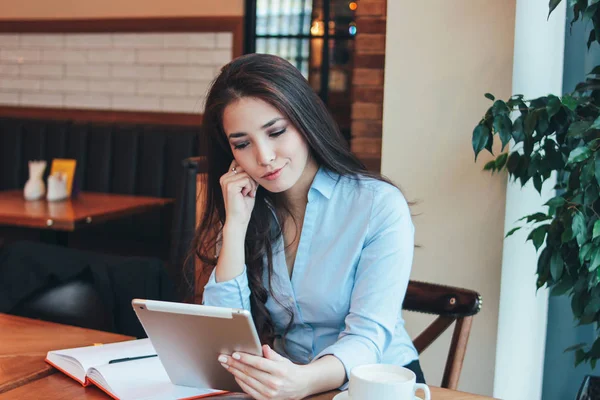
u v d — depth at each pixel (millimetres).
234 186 1716
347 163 1743
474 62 2352
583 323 2182
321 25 5035
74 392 1451
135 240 4930
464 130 2385
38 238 4773
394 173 2494
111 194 4715
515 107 2301
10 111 5516
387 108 2482
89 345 1729
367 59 3947
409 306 1915
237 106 1577
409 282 1937
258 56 1617
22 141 5250
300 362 1771
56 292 2064
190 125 5086
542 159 2125
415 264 2488
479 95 2354
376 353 1544
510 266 2453
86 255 2117
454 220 2426
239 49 4980
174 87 5133
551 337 2914
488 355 2412
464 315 1827
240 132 1595
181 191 3066
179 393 1427
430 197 2451
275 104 1564
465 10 2346
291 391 1352
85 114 5391
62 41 5383
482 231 2395
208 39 5035
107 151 5023
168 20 5105
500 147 2352
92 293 2072
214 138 1772
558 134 2117
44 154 5188
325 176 1754
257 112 1567
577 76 2770
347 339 1550
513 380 2611
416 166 2461
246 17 5117
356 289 1654
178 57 5105
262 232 1770
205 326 1303
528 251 2576
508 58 2311
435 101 2414
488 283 2396
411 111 2449
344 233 1700
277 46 5125
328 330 1747
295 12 5062
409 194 2477
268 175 1620
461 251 2426
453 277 2443
